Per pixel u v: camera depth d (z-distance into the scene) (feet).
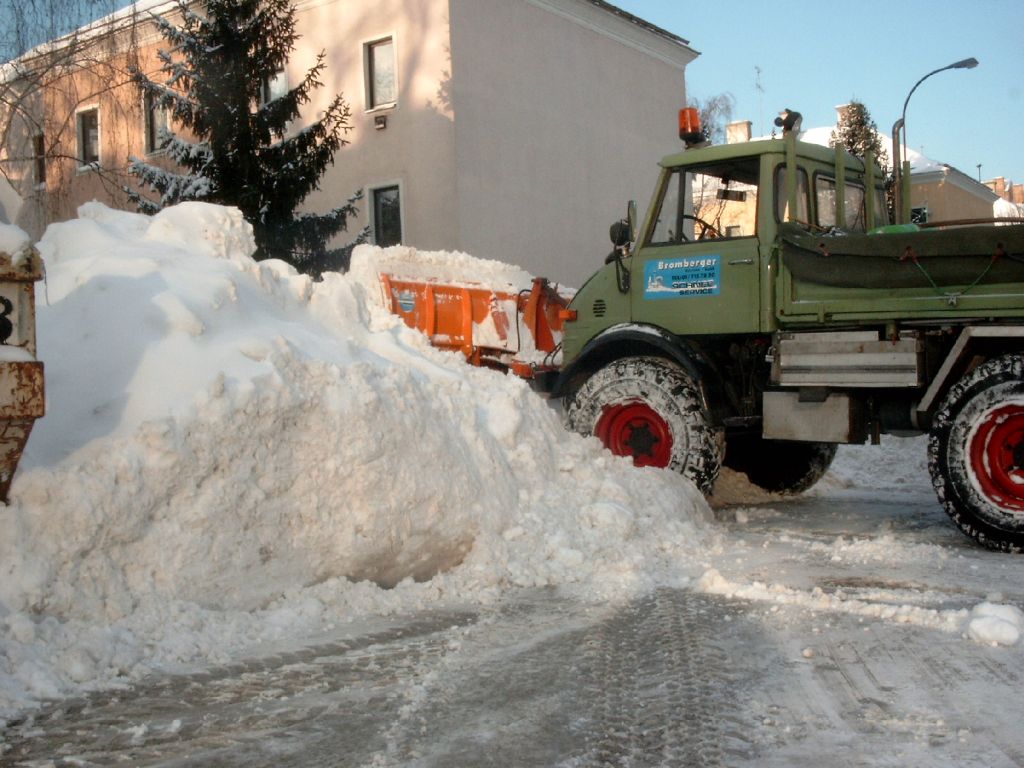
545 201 65.05
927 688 12.62
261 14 49.03
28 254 12.86
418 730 11.28
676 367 26.78
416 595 17.08
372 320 21.84
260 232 48.70
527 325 31.55
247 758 10.50
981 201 116.78
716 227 26.71
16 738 10.94
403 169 60.39
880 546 22.11
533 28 64.59
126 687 12.57
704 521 24.47
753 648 14.37
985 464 22.07
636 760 10.47
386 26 60.95
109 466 14.19
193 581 14.79
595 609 16.57
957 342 22.53
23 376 12.71
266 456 15.80
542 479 21.12
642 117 74.90
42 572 13.25
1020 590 17.99
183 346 16.01
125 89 59.57
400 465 17.37
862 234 23.97
